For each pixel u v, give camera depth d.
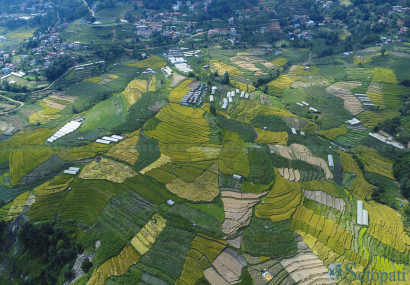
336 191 107.88
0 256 90.62
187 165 116.69
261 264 81.81
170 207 98.00
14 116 152.50
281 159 121.06
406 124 142.00
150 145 128.38
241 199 101.19
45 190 106.19
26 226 88.88
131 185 107.06
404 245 88.62
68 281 81.00
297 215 95.94
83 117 150.62
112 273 79.69
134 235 89.31
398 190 111.50
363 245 87.88
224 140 131.75
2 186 108.81
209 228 90.56
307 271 79.88
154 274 79.00
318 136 141.00
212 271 79.69
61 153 124.19
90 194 103.75
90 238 89.19
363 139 139.25
